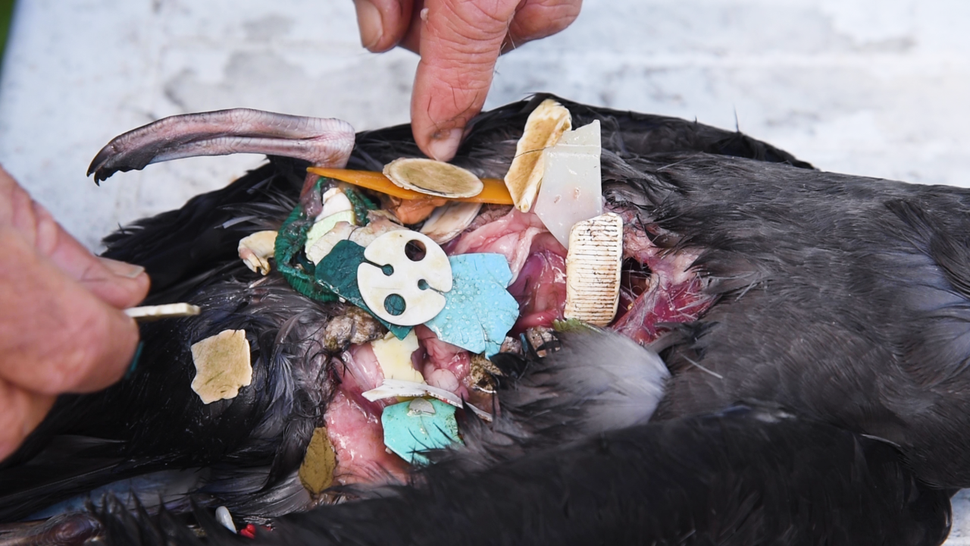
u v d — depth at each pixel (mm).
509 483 379
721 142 479
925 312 406
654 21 594
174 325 433
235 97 575
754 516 381
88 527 426
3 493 442
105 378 360
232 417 426
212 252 449
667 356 409
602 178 440
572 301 423
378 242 421
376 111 575
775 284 412
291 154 438
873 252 413
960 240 416
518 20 467
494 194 434
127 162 428
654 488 377
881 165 571
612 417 403
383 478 415
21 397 356
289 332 429
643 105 580
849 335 404
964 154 573
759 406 396
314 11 589
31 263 343
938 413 403
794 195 430
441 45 434
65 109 570
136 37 583
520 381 413
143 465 440
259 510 442
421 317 417
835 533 387
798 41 591
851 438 394
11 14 583
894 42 590
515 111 475
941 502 422
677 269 426
